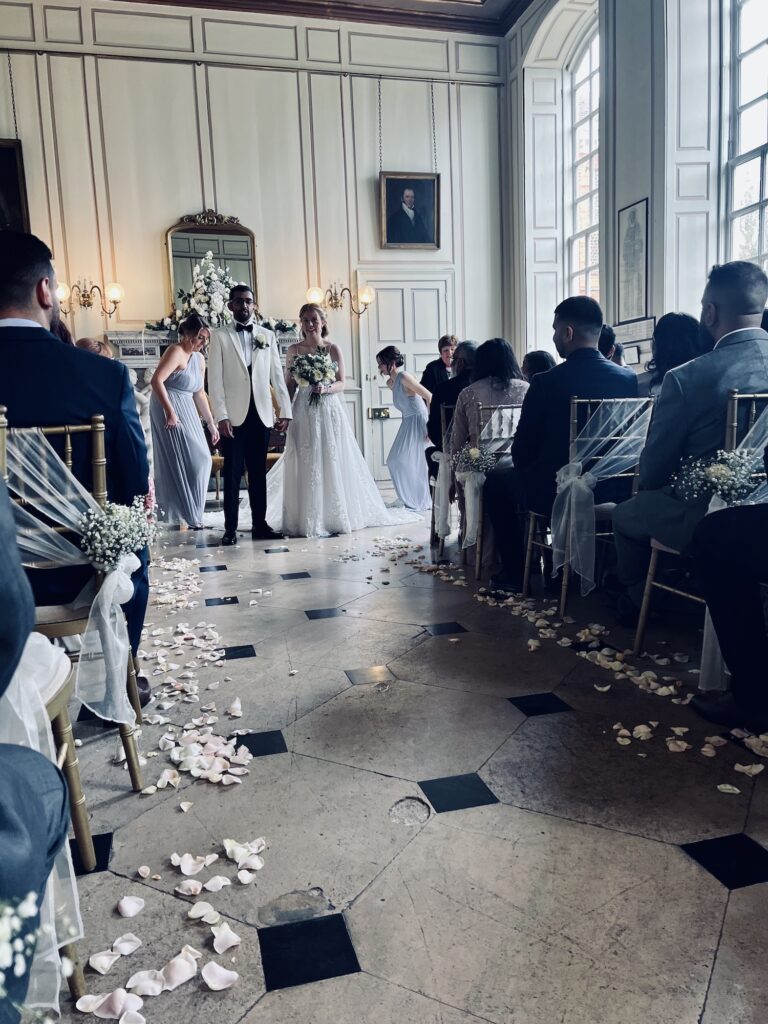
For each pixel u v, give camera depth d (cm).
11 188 741
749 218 568
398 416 867
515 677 227
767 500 195
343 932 121
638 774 167
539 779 167
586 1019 102
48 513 164
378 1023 103
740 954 113
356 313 848
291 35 804
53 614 168
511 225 866
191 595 347
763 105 548
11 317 169
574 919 122
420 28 836
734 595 178
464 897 128
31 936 60
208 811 159
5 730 94
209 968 112
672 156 577
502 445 353
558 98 827
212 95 789
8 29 736
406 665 241
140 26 766
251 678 236
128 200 777
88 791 170
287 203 819
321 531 502
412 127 845
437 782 167
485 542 374
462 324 880
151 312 791
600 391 283
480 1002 105
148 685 220
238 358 473
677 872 133
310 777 172
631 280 628
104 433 175
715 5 569
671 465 218
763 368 205
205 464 554
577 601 310
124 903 128
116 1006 105
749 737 180
